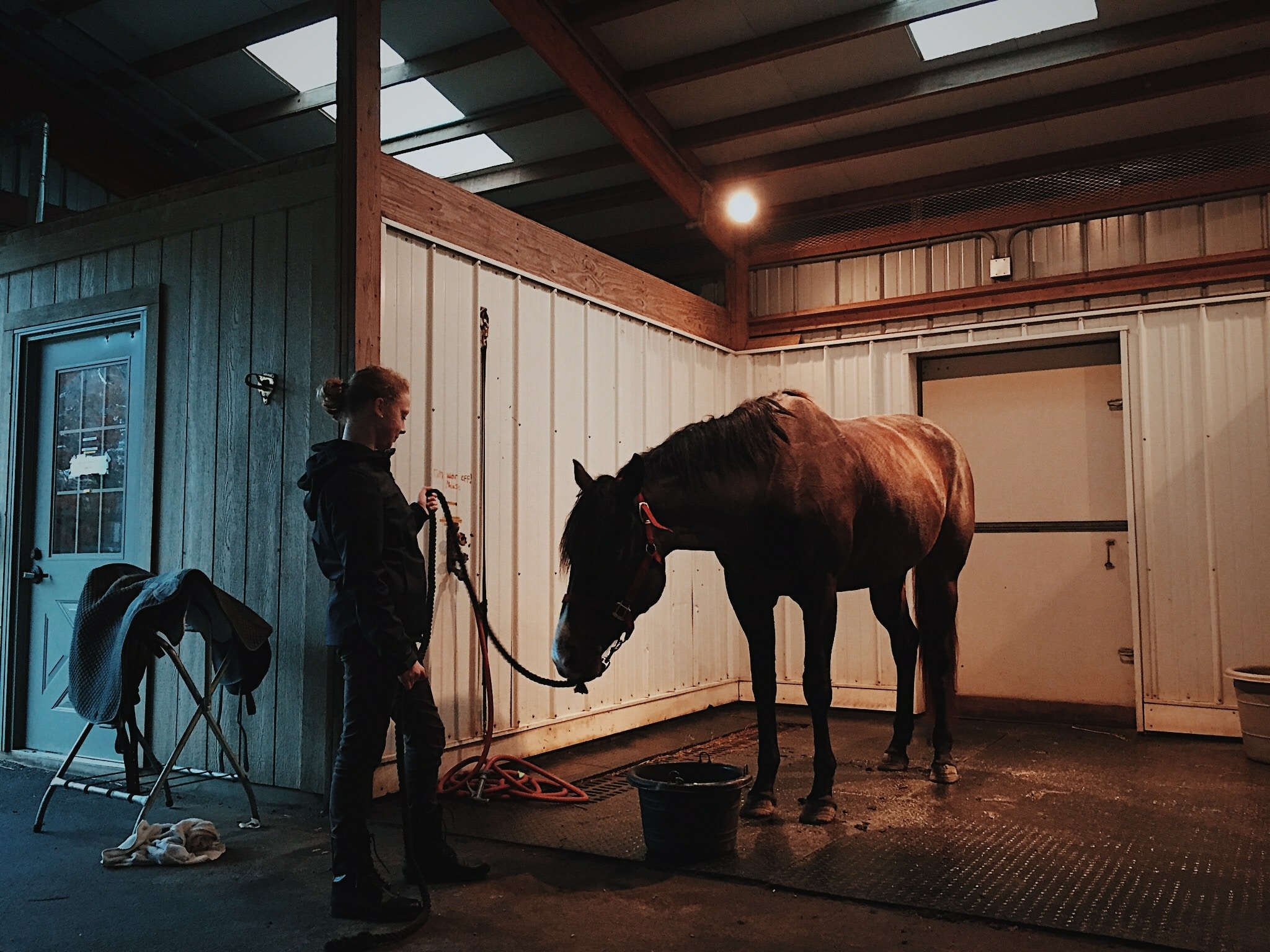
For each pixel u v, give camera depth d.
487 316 4.22
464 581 2.81
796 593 3.26
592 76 4.77
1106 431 5.46
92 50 5.14
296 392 3.61
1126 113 5.02
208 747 3.74
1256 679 4.18
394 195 3.71
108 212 4.27
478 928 2.27
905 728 4.13
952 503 4.18
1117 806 3.40
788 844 2.92
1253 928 2.21
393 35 4.73
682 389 5.82
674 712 5.51
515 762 3.73
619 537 2.79
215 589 3.10
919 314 5.82
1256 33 4.36
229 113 5.62
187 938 2.21
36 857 2.86
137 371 4.13
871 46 4.68
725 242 6.21
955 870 2.65
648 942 2.17
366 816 2.34
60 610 4.29
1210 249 5.09
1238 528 4.90
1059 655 5.49
